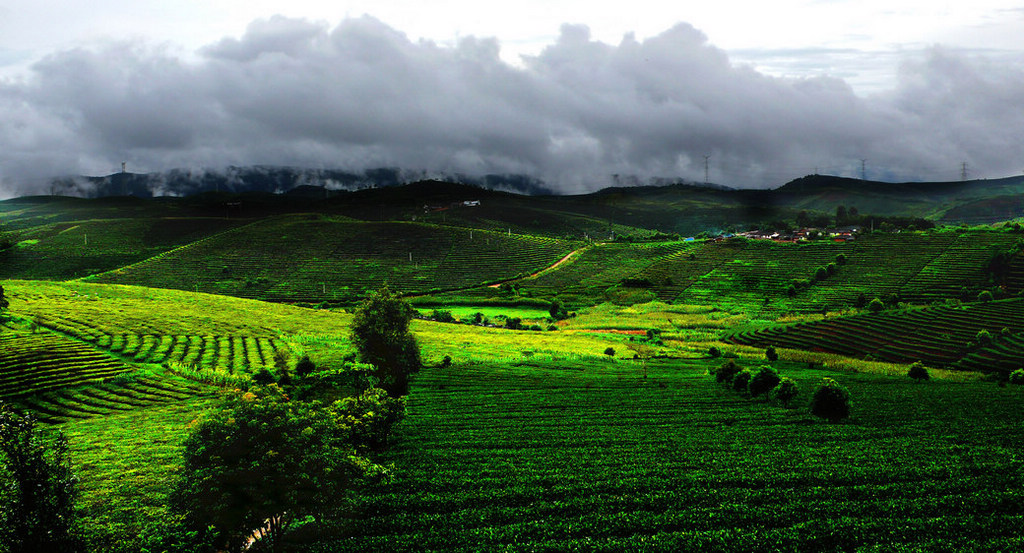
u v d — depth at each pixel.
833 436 60.88
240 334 128.88
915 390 83.00
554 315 178.75
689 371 100.88
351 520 41.12
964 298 159.88
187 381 89.88
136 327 124.12
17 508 28.16
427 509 43.84
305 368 90.62
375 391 62.66
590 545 37.66
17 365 87.56
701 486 47.03
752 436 61.28
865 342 125.06
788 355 116.44
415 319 170.38
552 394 81.75
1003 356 107.44
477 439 60.78
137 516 41.91
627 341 139.50
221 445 33.81
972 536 37.81
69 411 75.06
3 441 28.25
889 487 45.47
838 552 36.69
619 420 68.50
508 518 42.19
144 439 61.81
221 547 35.62
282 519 36.12
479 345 125.69
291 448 34.44
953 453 53.91
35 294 153.38
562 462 53.34
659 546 37.41
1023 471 48.19
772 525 40.66
